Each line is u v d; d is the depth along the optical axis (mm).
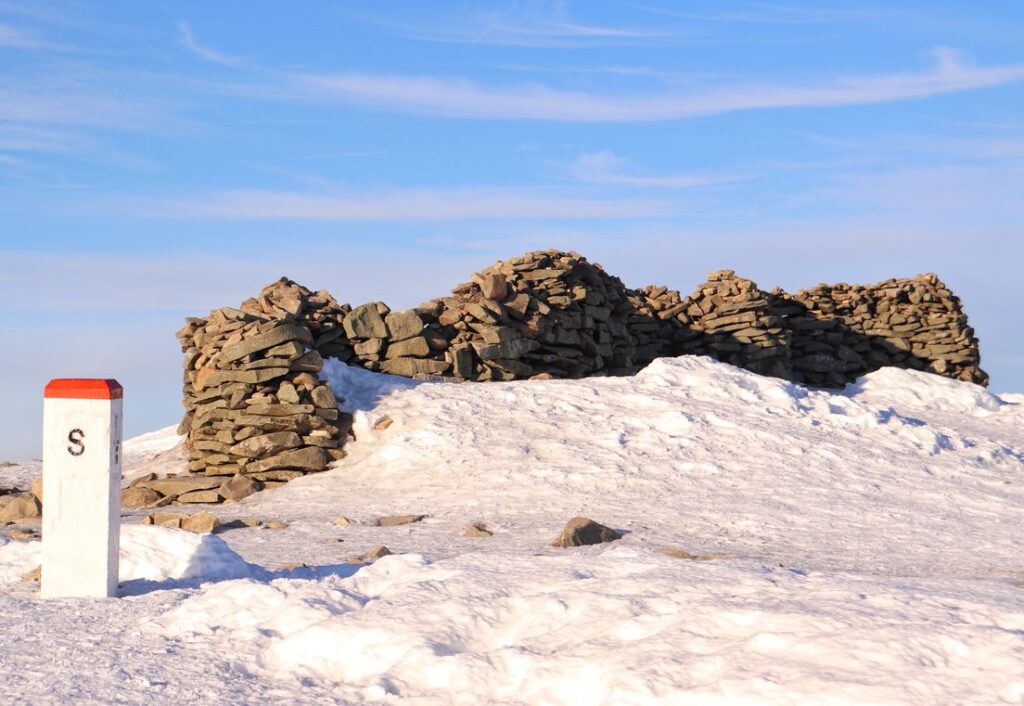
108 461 8352
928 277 34781
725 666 4898
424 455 16875
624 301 29750
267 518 14281
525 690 5160
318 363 18766
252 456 17703
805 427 18453
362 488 15898
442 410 18703
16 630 6859
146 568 9156
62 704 5281
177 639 6570
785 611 5512
